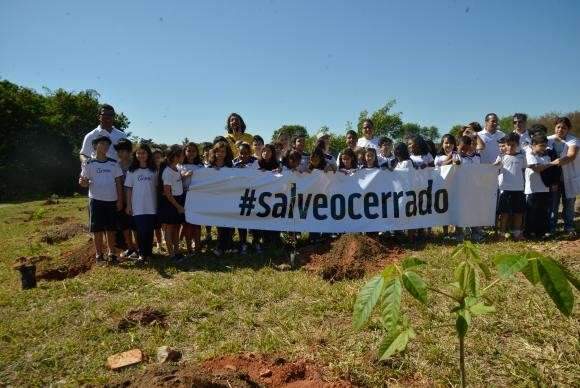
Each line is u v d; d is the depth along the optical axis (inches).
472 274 86.7
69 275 281.0
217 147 309.9
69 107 1508.4
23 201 1104.8
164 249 330.3
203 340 172.1
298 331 174.1
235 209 303.6
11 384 149.6
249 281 235.6
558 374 135.2
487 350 151.3
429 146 382.0
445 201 315.3
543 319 168.7
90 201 281.9
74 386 144.2
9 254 353.7
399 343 86.8
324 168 320.2
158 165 298.7
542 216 299.3
